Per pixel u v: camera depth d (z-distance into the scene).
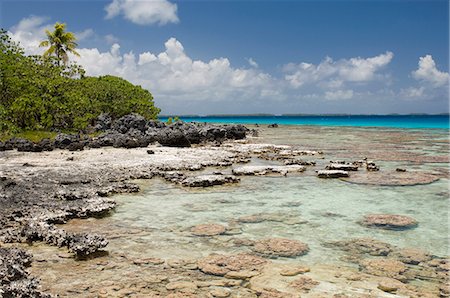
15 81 40.34
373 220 13.11
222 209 14.50
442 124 119.81
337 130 78.62
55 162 24.86
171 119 62.94
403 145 41.41
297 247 10.57
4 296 7.30
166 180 20.16
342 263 9.48
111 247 10.50
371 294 7.85
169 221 12.96
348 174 21.48
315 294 7.85
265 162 27.09
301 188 18.28
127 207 14.76
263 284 8.30
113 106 55.72
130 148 35.03
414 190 17.89
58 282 8.36
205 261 9.56
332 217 13.48
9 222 12.38
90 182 18.77
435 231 11.95
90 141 36.16
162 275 8.74
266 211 14.26
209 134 46.25
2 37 44.50
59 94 44.22
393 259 9.74
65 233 10.86
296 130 78.75
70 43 67.19
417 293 7.90
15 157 27.25
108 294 7.82
